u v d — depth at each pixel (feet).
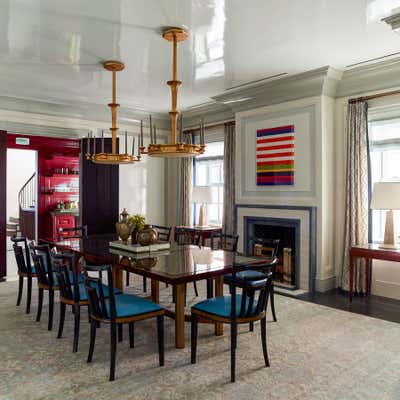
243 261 10.71
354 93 15.55
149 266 9.94
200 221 21.45
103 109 21.29
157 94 18.76
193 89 17.80
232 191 20.08
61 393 7.77
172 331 11.34
